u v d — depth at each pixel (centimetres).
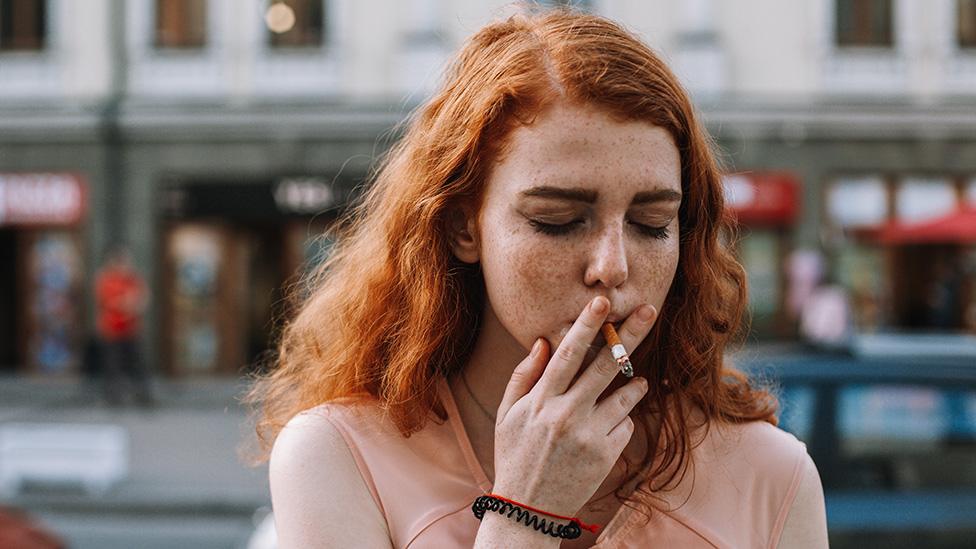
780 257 1395
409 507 110
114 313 1227
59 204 1425
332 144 1415
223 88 1430
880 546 355
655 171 101
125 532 716
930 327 1402
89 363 1284
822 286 1235
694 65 1391
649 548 109
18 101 1432
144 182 1427
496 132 104
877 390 378
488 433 115
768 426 121
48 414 1154
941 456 371
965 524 356
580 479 100
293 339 141
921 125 1378
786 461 117
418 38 1408
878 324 1402
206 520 753
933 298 1402
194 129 1419
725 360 139
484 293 118
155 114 1419
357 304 124
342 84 1423
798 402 376
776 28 1389
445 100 116
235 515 766
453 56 118
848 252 1402
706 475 115
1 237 1441
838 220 1395
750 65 1393
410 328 116
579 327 99
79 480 810
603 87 100
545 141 100
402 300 119
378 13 1418
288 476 113
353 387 121
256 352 1455
